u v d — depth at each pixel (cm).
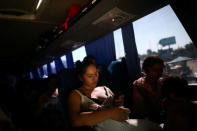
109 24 214
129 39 272
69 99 168
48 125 274
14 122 239
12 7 250
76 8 229
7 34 354
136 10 175
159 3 160
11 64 739
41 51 390
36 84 412
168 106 144
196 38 147
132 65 273
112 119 155
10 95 263
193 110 134
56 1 234
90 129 157
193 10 139
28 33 360
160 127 159
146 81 207
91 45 348
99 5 163
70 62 453
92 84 181
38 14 269
